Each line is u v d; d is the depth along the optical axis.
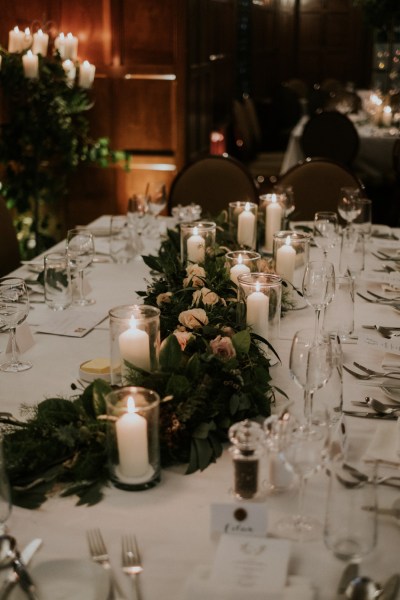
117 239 3.20
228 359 1.66
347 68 11.33
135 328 1.65
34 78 4.37
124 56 5.02
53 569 1.16
